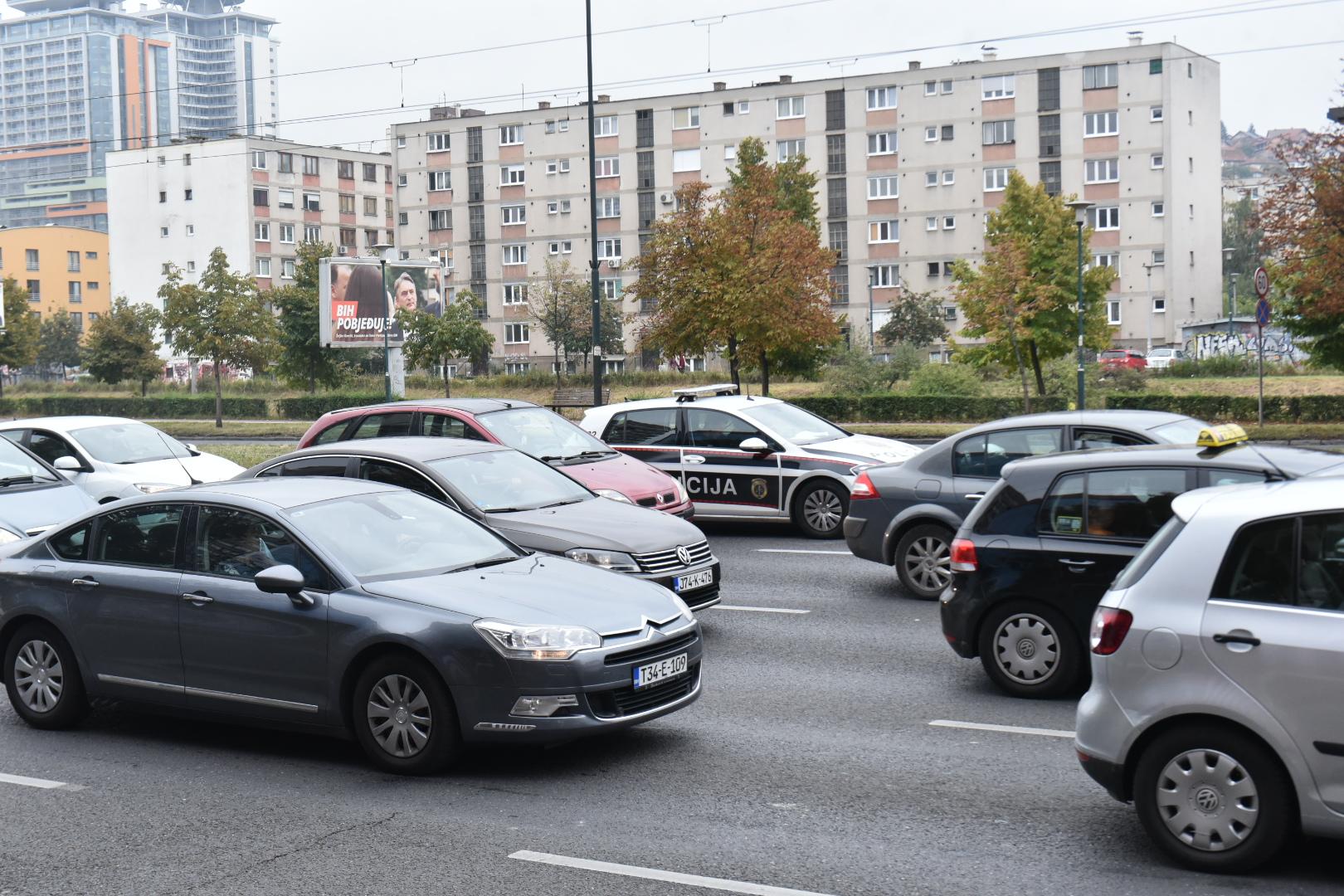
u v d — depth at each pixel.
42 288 116.50
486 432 12.86
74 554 7.99
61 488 13.01
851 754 6.92
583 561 9.30
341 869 5.41
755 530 16.28
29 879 5.40
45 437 16.34
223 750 7.44
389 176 104.69
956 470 11.26
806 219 59.38
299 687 7.01
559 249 84.56
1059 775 6.45
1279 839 4.96
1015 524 8.13
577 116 83.25
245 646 7.15
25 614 7.95
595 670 6.56
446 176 87.38
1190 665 5.09
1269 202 27.55
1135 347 71.19
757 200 37.38
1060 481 8.07
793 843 5.55
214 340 44.59
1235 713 4.98
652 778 6.59
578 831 5.80
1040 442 10.90
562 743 7.20
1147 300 70.75
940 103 74.12
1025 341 39.22
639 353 78.19
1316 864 5.13
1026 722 7.47
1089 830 5.62
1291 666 4.89
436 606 6.74
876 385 42.50
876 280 76.38
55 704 7.91
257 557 7.30
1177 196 70.69
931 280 75.12
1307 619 4.93
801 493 15.23
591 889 5.09
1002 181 73.25
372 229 103.31
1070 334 40.84
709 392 16.73
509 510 9.93
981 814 5.88
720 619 10.97
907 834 5.63
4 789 6.76
